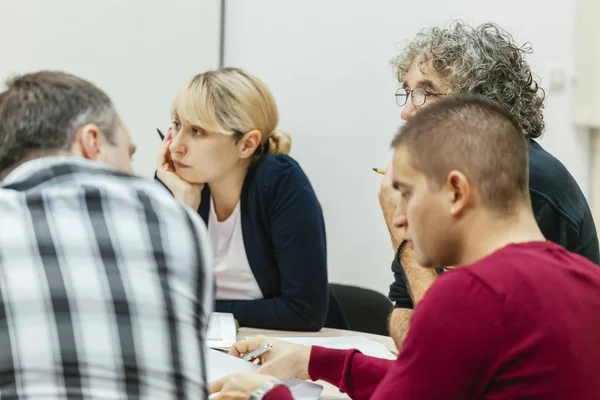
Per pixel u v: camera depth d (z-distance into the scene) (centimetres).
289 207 240
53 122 124
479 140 129
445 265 136
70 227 115
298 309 233
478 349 119
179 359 114
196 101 235
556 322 120
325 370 170
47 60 333
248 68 355
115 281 113
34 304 111
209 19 349
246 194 243
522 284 121
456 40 200
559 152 342
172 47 345
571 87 338
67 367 110
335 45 351
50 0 331
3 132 124
